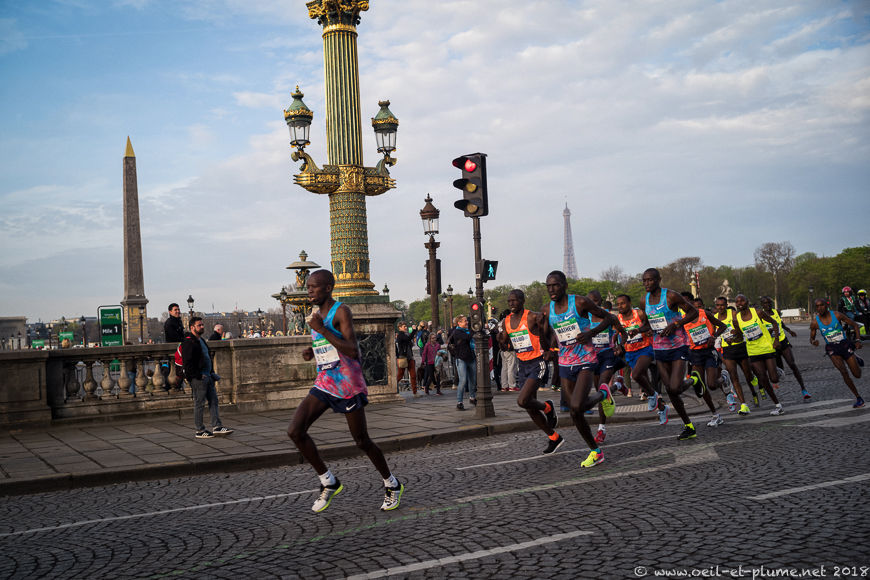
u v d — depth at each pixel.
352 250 15.69
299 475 8.24
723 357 11.77
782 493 5.80
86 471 8.37
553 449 8.53
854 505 5.33
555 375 13.27
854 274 87.31
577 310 7.70
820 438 8.43
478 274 12.22
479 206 11.97
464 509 5.90
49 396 12.90
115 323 21.66
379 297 15.87
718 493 5.94
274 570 4.56
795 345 35.62
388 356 15.78
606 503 5.81
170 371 14.12
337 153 15.84
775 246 95.12
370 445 6.00
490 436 10.85
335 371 5.89
